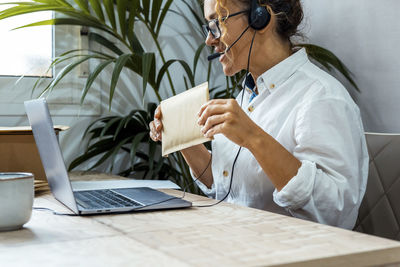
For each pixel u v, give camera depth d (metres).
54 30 2.03
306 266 0.55
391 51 1.70
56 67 2.04
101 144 1.93
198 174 1.40
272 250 0.59
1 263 0.55
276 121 1.19
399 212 1.22
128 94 2.13
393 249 0.60
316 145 1.07
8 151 1.37
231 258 0.55
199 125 1.03
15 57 1.99
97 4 1.86
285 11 1.23
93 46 2.09
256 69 1.30
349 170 1.07
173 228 0.73
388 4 1.70
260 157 1.00
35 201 1.04
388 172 1.26
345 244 0.62
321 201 1.02
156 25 2.18
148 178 1.99
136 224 0.77
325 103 1.11
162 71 1.88
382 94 1.74
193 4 2.26
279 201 1.03
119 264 0.53
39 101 0.82
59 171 0.86
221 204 0.98
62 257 0.57
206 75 2.29
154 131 1.23
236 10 1.21
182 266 0.52
